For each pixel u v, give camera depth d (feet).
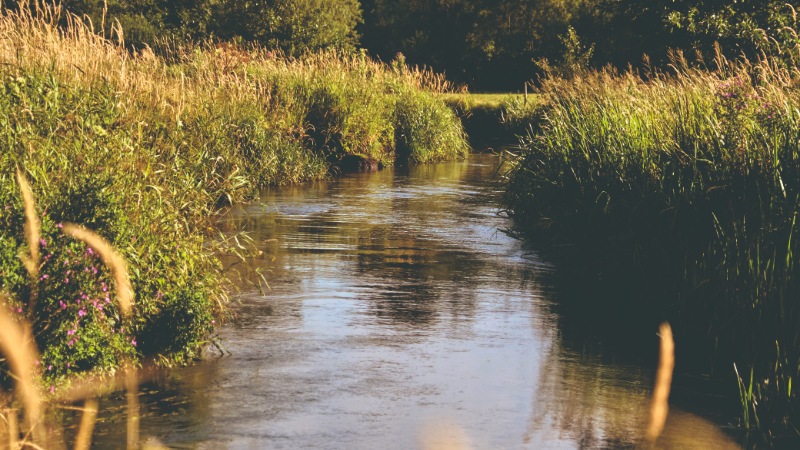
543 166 47.24
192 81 66.28
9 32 36.14
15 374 17.90
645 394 21.01
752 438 18.42
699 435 18.43
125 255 22.52
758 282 23.36
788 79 34.91
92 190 22.07
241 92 64.95
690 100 39.01
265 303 28.99
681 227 30.96
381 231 44.16
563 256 38.06
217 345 23.65
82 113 28.17
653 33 78.13
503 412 19.47
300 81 76.07
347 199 56.29
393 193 60.03
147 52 54.54
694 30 73.46
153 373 21.67
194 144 49.11
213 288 27.27
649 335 26.27
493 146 103.96
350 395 20.34
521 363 23.18
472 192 61.36
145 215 25.25
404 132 86.17
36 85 28.73
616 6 83.66
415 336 25.44
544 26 168.45
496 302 29.86
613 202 36.52
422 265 35.91
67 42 38.06
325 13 131.75
